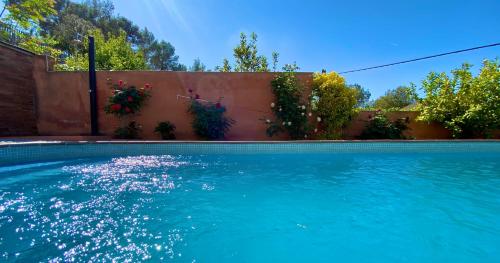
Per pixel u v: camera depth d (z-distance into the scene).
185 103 7.79
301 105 7.55
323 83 7.43
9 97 6.91
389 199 3.27
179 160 5.54
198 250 2.02
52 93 7.71
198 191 3.52
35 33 12.67
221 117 7.46
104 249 1.98
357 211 2.88
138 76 7.73
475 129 7.76
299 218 2.68
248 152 6.20
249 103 7.88
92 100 7.36
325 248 2.09
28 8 11.61
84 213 2.68
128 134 7.39
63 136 7.07
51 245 2.02
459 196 3.38
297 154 6.27
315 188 3.72
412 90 8.63
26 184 3.69
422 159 5.88
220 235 2.28
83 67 11.34
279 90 7.46
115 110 7.19
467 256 1.97
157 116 7.77
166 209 2.86
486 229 2.42
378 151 6.54
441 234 2.33
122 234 2.24
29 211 2.70
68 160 5.21
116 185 3.71
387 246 2.12
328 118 7.51
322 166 5.18
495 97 7.47
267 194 3.45
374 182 4.06
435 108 7.91
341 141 6.43
